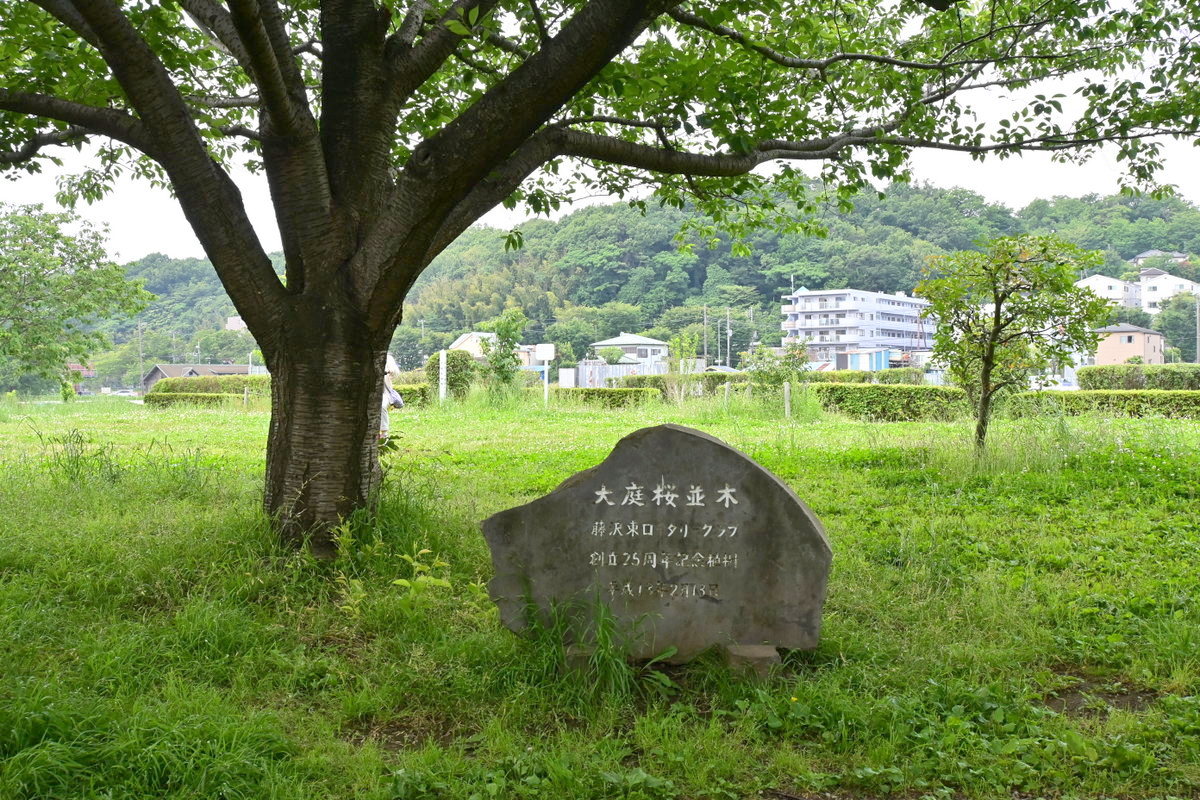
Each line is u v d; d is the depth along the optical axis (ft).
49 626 15.26
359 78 19.30
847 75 27.50
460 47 25.21
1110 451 33.47
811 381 80.74
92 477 28.84
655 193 30.45
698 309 291.58
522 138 17.38
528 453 42.37
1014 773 11.46
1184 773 11.37
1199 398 69.15
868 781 11.37
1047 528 24.36
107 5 16.63
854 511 27.12
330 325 18.71
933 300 33.55
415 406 84.12
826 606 17.83
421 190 17.54
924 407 70.38
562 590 14.94
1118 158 25.53
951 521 25.17
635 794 10.90
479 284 313.73
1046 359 33.86
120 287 91.86
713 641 14.84
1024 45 27.43
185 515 23.24
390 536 19.98
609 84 21.68
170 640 14.93
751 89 22.06
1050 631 16.44
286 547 18.70
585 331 277.85
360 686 13.88
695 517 14.83
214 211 18.63
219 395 95.50
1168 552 21.71
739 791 11.25
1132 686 14.40
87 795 10.26
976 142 25.04
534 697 13.56
